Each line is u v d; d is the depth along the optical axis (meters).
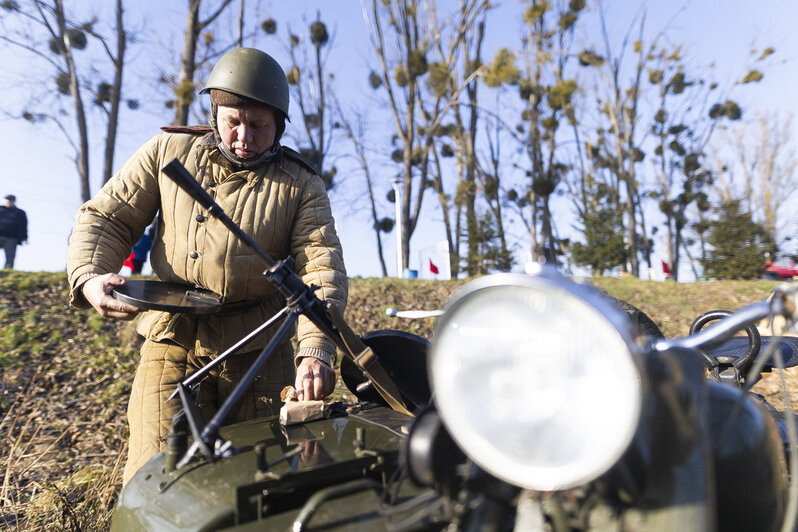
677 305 9.15
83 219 2.20
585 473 0.94
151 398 2.18
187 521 1.25
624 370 0.91
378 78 21.92
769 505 1.37
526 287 0.95
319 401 1.70
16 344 6.55
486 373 0.98
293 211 2.28
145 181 2.26
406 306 8.81
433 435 1.11
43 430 4.82
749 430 1.37
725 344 2.34
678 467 1.08
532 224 24.78
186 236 2.22
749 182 33.09
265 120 2.16
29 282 8.27
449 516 1.14
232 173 2.23
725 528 1.34
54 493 3.18
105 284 1.99
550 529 1.17
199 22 14.29
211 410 2.29
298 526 1.17
